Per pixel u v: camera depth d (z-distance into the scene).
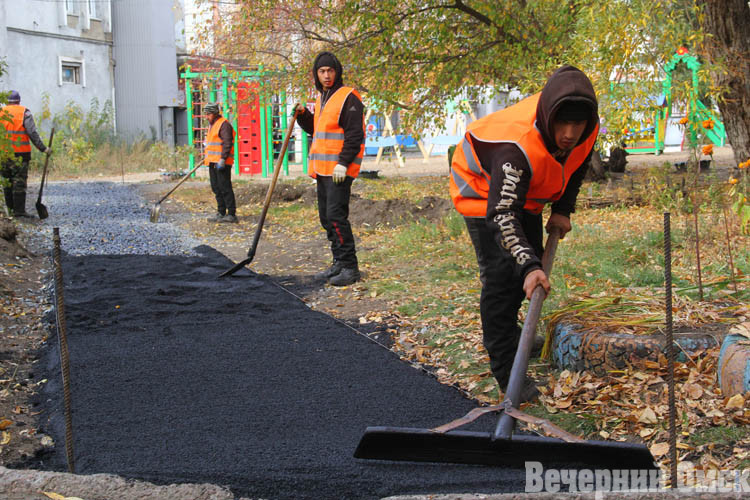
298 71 14.91
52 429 3.80
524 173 3.51
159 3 28.94
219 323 5.86
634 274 6.43
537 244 4.06
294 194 14.70
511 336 4.14
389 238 10.02
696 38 9.79
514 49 12.85
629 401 3.92
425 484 3.02
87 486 2.62
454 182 4.08
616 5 9.13
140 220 12.41
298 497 2.98
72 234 10.50
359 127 7.18
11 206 11.77
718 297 5.23
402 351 5.17
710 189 10.14
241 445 3.52
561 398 4.06
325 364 4.80
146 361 4.88
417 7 12.94
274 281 7.61
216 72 18.62
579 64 9.99
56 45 26.72
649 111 9.99
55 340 5.39
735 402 3.59
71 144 24.56
